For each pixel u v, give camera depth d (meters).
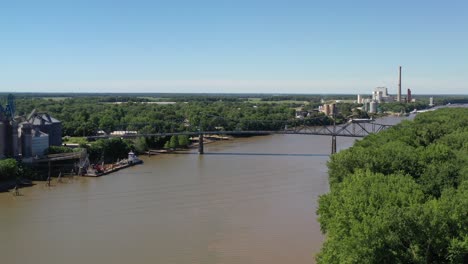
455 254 53.84
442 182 89.44
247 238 98.44
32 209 124.94
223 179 162.75
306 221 109.69
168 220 112.06
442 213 56.91
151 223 109.75
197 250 92.19
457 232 56.94
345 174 103.06
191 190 144.50
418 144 149.50
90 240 98.75
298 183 153.75
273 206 123.38
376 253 55.28
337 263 60.81
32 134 191.50
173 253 90.69
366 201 66.69
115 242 97.31
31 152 188.75
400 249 56.22
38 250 93.44
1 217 116.75
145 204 127.88
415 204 60.25
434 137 164.12
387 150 109.44
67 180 170.50
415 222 56.06
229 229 104.50
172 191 143.88
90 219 114.06
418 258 54.50
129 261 87.12
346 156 106.69
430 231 55.41
